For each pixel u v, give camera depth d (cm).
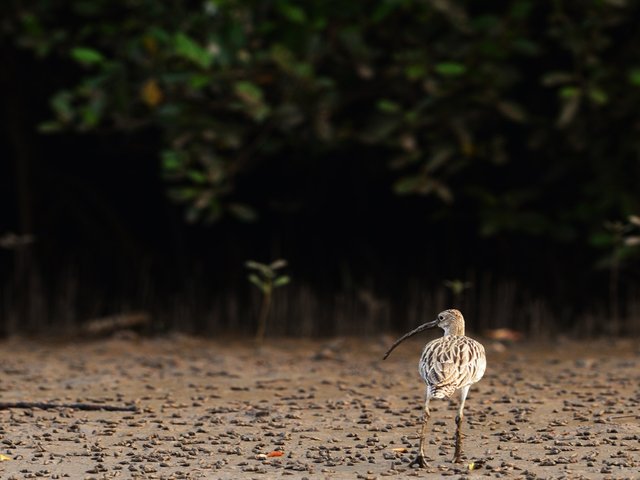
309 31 1658
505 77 1652
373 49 1695
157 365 1413
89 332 1791
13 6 1759
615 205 1755
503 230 1936
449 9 1628
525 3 1636
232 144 1652
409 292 1984
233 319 1908
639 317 1805
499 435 979
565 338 1725
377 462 885
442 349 854
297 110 1636
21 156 2062
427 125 1712
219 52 1595
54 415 1085
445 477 827
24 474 853
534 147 1750
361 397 1172
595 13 1648
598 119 1716
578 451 905
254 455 915
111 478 838
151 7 1700
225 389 1231
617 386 1212
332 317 1881
